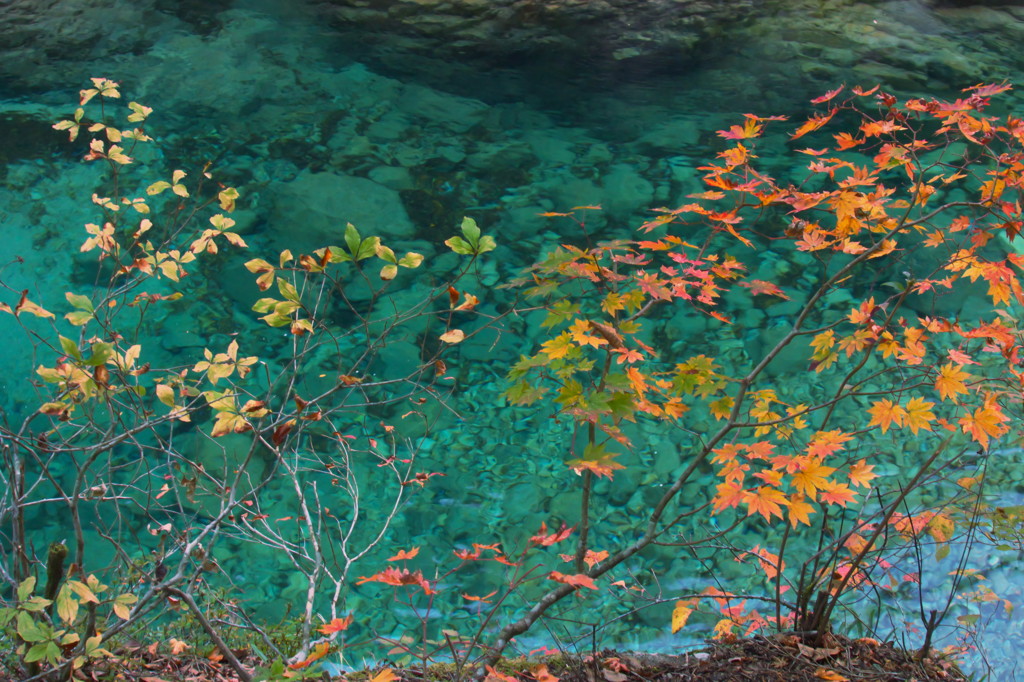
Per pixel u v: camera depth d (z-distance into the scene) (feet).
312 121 26.03
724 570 13.05
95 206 21.80
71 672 6.45
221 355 8.11
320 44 29.91
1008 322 7.86
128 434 7.21
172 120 25.59
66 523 13.76
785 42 30.45
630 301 7.36
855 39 30.71
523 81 28.89
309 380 17.06
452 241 6.93
